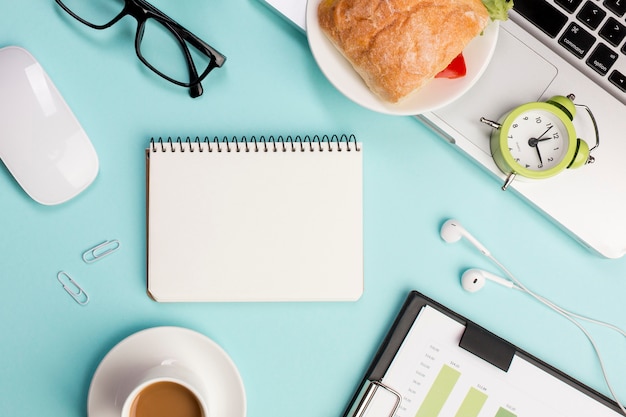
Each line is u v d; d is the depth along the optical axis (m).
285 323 0.76
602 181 0.75
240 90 0.76
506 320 0.78
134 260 0.76
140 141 0.76
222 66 0.76
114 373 0.71
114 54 0.76
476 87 0.74
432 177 0.77
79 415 0.75
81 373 0.75
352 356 0.76
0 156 0.71
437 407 0.75
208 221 0.74
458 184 0.77
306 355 0.76
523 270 0.78
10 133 0.71
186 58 0.75
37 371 0.75
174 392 0.72
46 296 0.75
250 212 0.74
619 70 0.74
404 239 0.77
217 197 0.74
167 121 0.76
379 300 0.77
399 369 0.75
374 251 0.77
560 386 0.76
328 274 0.74
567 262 0.78
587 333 0.77
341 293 0.74
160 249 0.73
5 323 0.75
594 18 0.73
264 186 0.74
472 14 0.66
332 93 0.77
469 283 0.75
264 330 0.76
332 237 0.74
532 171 0.70
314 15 0.70
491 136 0.74
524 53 0.75
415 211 0.77
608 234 0.75
